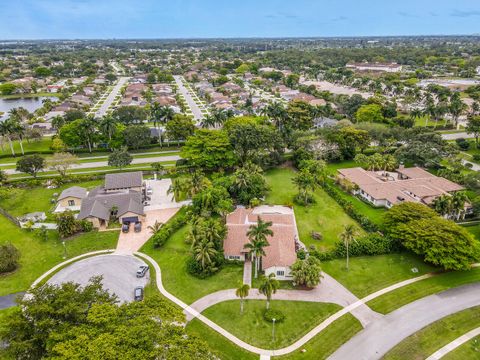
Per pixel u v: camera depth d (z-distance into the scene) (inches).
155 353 1325.0
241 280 2311.8
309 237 2815.0
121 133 4805.6
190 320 1979.6
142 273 2348.7
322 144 4362.7
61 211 3248.0
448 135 5487.2
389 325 1950.1
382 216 2869.1
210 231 2401.6
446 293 2188.7
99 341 1344.7
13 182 3796.8
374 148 4778.5
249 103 7057.1
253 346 1819.6
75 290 1750.7
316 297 2158.0
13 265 2437.3
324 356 1765.5
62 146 4672.7
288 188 3732.8
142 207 3171.8
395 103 6840.6
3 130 4394.7
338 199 3440.0
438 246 2309.3
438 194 3245.6
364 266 2443.4
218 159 4003.4
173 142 5226.4
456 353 1779.0
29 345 1416.1
